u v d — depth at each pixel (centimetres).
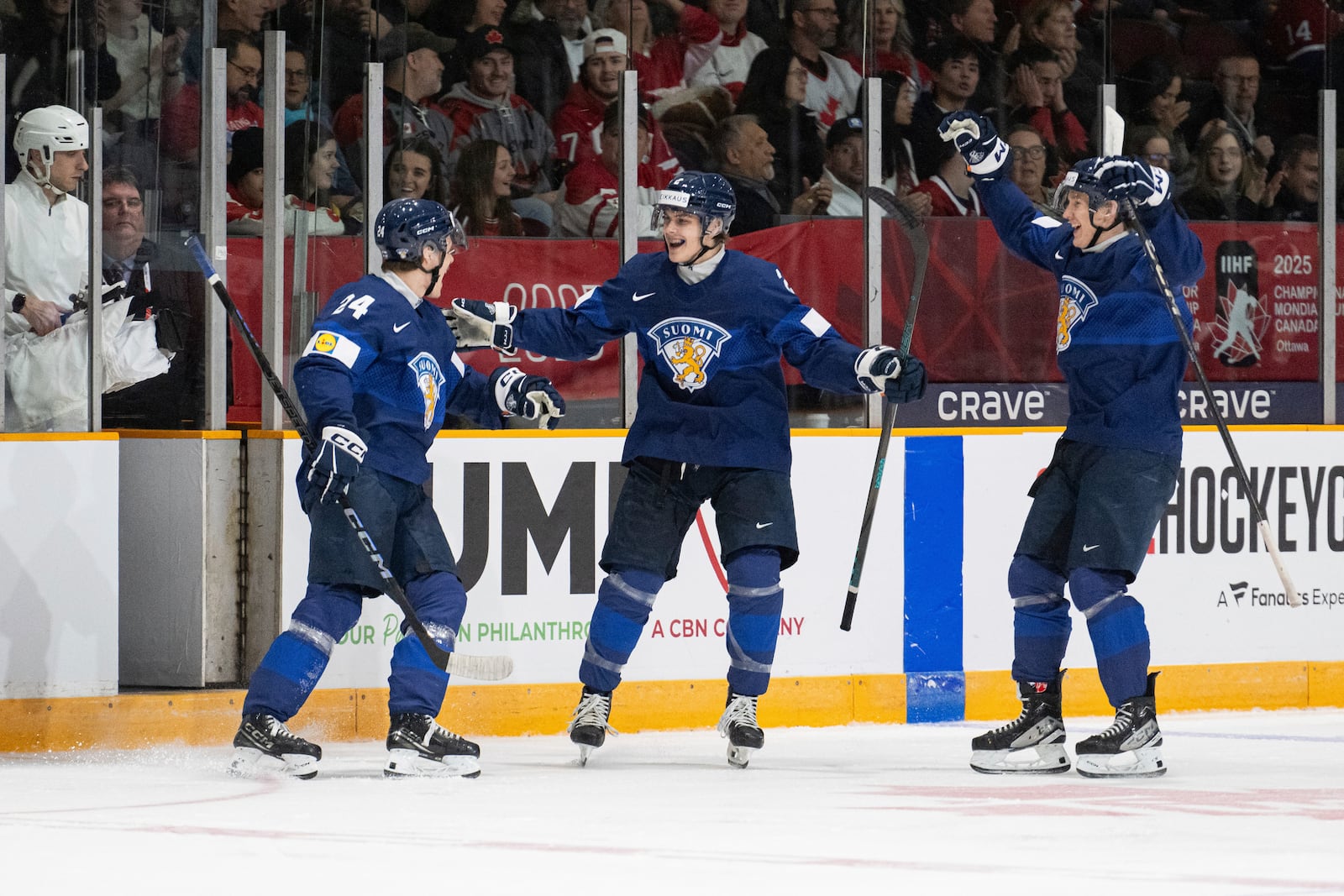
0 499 2006
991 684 2411
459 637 2198
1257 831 1315
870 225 2477
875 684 2358
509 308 1908
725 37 2489
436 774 1730
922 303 2534
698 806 1471
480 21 2402
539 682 2236
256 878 1086
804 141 2520
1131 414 1830
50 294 2167
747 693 1873
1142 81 2647
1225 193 2675
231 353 2262
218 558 2202
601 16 2436
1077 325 1855
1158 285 1814
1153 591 2489
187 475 2189
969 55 2566
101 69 2208
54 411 2177
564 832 1301
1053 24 2591
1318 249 2675
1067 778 1764
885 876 1102
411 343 1758
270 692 1725
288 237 2303
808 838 1271
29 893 1037
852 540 2348
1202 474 2509
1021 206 1955
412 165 2392
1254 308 2678
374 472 1747
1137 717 1777
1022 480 2428
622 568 1881
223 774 1756
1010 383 2575
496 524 2216
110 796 1550
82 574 2044
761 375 1870
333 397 1692
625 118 2384
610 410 2462
